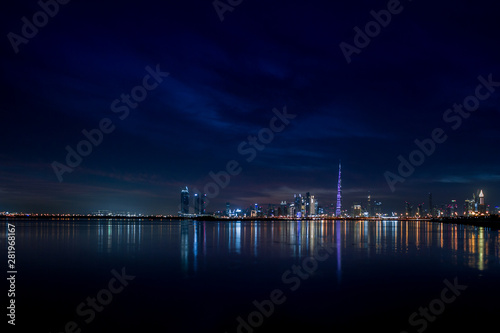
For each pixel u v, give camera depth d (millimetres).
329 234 91062
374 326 17047
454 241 65062
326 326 17094
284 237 77562
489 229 126500
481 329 16578
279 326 17125
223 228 140250
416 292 23312
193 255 42344
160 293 23250
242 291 23766
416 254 43250
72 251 46188
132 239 68188
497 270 31344
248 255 42594
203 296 22516
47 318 18328
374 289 24172
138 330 16688
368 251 47188
